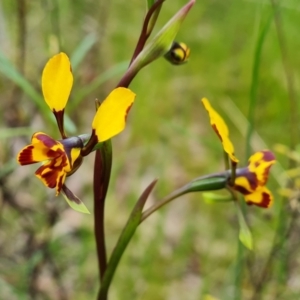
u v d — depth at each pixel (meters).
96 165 0.24
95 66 0.51
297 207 0.31
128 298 0.36
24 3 0.38
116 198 0.45
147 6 0.24
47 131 0.38
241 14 0.60
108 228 0.42
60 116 0.22
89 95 0.54
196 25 0.60
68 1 0.50
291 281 0.35
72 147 0.22
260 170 0.24
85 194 0.44
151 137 0.50
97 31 0.51
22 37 0.38
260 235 0.37
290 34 0.52
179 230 0.43
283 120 0.49
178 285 0.38
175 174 0.48
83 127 0.49
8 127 0.38
